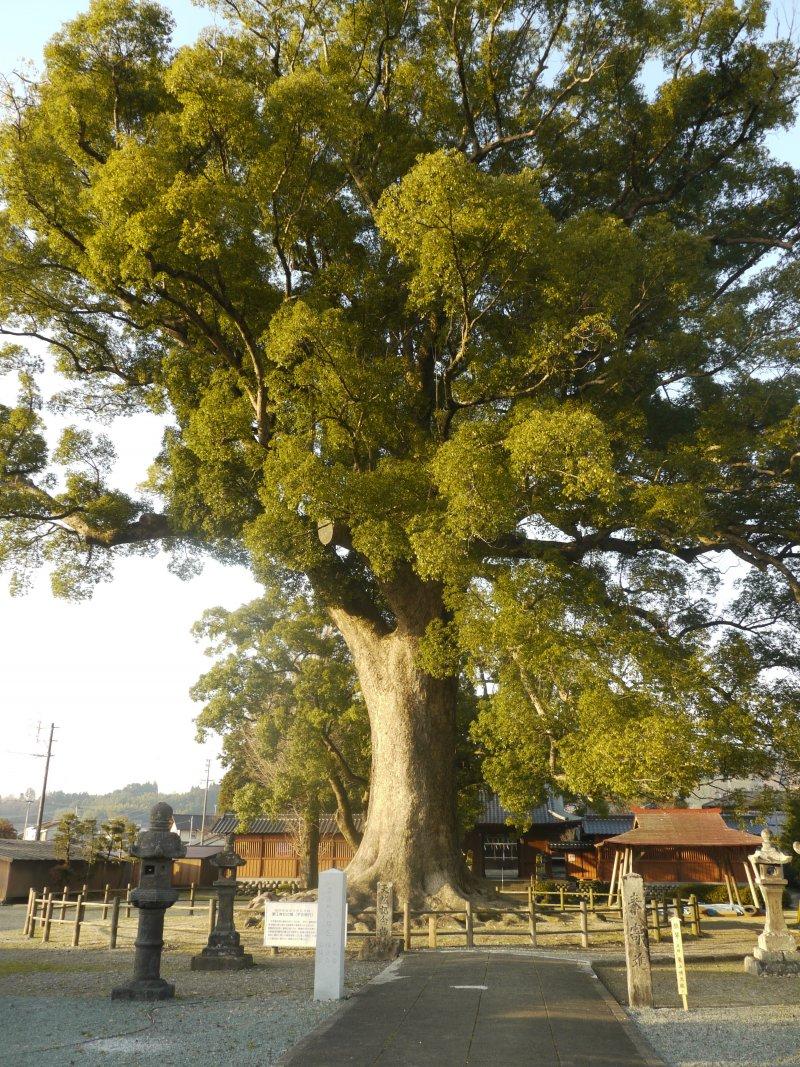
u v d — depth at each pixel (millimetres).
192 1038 6938
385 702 19734
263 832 45219
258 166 16438
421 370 20359
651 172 22516
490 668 16844
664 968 12992
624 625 16469
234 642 30141
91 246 16250
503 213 14070
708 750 13672
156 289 17234
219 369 19938
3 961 13727
